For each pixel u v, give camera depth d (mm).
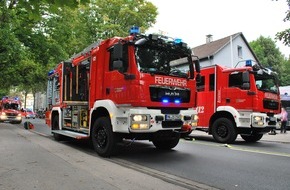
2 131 17688
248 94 13016
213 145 12477
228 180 6570
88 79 10539
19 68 31109
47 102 15398
